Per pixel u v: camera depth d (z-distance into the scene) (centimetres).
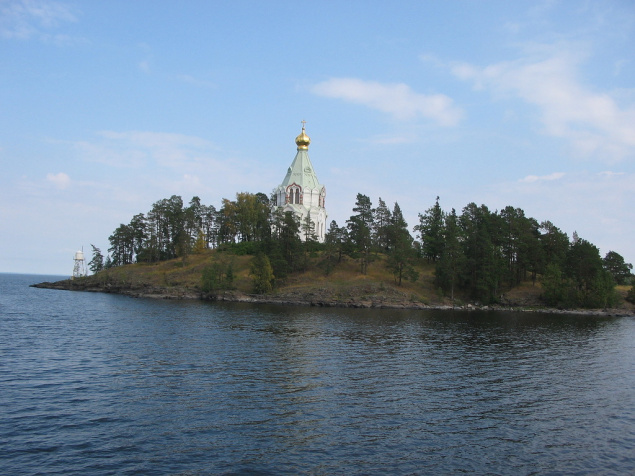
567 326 8238
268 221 15275
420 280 13012
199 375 3725
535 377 4047
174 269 14975
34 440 2342
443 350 5244
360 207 15162
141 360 4250
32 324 6612
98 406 2891
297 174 15975
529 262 12319
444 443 2456
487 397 3362
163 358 4353
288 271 13362
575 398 3400
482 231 12188
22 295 13438
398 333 6556
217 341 5381
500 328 7550
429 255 14300
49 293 14688
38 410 2789
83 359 4241
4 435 2395
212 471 2050
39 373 3678
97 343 5106
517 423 2812
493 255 12194
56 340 5250
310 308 10650
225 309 9719
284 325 7100
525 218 13362
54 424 2567
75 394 3131
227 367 4031
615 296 12062
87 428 2522
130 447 2286
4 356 4275
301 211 15600
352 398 3206
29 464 2075
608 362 4822
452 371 4169
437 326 7575
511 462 2247
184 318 7769
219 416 2758
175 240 16775
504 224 12812
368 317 8800
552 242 12962
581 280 12162
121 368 3912
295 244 13412
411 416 2873
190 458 2177
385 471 2105
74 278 18325
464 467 2175
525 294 12319
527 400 3316
